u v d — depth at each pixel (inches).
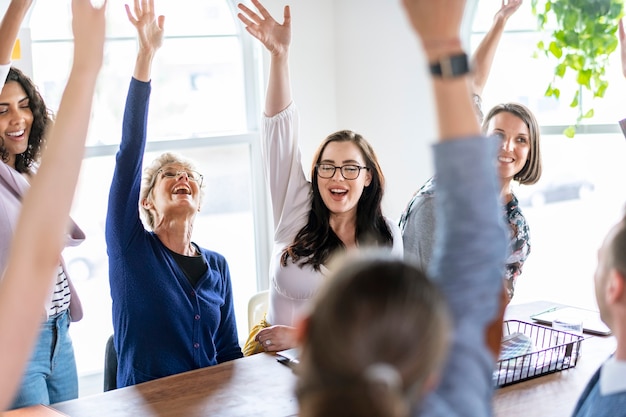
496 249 34.5
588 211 155.2
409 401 28.5
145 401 81.0
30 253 29.7
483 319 34.6
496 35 113.6
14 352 29.0
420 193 101.7
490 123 112.6
